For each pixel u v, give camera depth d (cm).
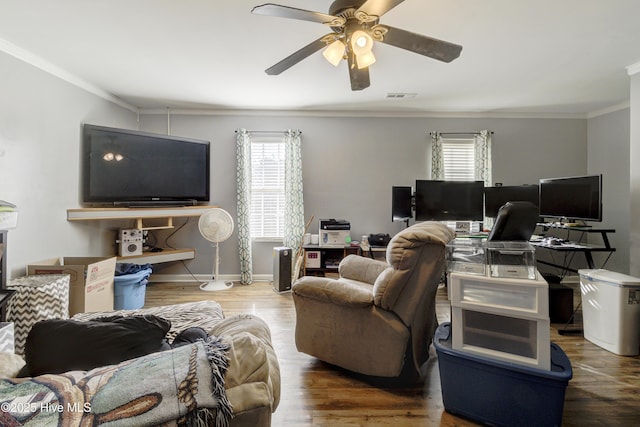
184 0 185
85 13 198
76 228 307
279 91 340
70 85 297
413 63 271
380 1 139
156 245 407
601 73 291
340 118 419
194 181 387
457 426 155
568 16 200
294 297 212
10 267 240
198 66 277
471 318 162
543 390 142
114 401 63
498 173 420
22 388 64
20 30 218
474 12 196
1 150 234
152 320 99
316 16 150
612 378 194
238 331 128
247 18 203
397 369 178
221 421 68
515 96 355
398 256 172
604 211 395
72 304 242
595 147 409
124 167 334
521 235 193
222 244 417
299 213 410
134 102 379
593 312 239
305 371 204
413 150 421
